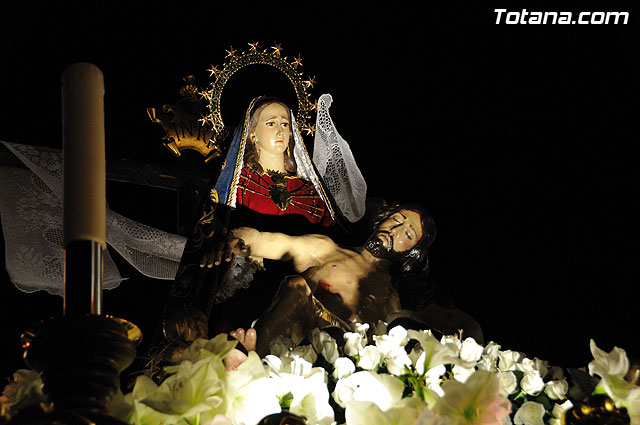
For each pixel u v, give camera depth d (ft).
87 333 3.50
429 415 3.59
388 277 9.43
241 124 10.77
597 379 5.58
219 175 10.33
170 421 3.59
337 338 8.48
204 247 9.39
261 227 10.61
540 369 5.94
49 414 3.19
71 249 3.85
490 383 3.73
